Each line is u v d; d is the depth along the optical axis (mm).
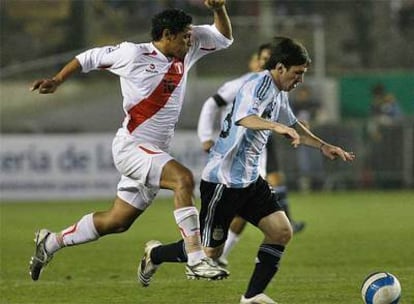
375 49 100062
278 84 29203
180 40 30141
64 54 96562
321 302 32750
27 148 83875
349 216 68688
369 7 100438
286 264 43781
